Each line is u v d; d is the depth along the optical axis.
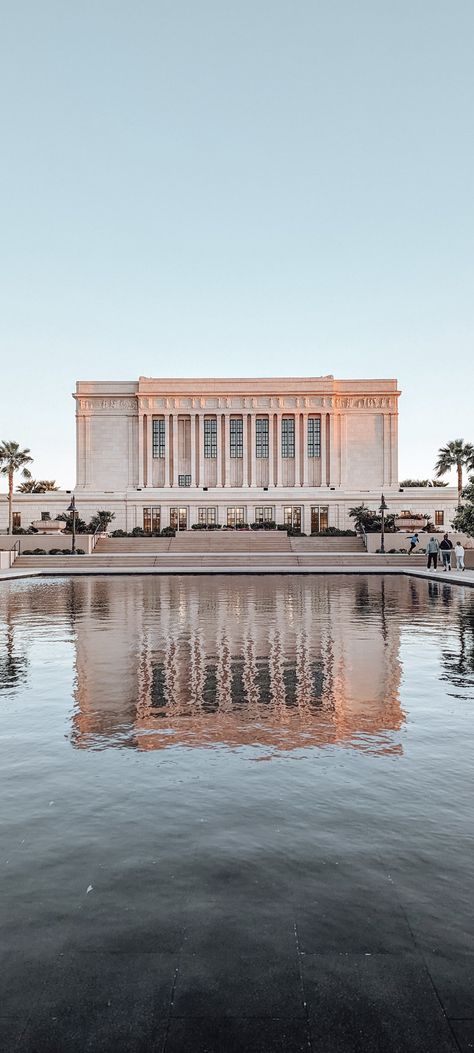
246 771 5.46
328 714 7.27
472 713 7.32
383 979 2.92
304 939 3.18
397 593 24.22
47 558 44.22
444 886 3.64
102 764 5.64
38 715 7.24
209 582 30.67
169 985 2.89
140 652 11.35
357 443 75.44
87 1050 2.56
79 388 75.50
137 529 60.94
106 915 3.38
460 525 38.72
